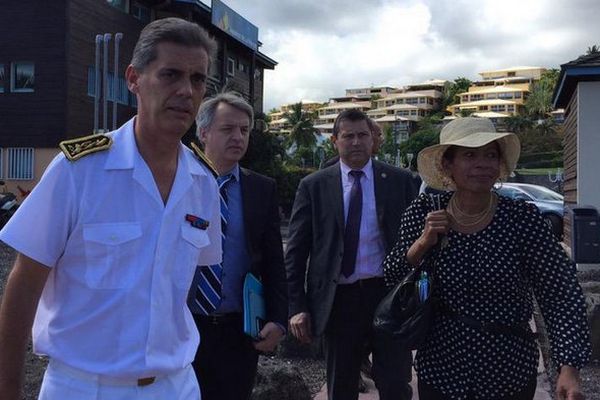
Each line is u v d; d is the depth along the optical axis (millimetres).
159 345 1891
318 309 3760
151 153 1939
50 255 1810
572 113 12688
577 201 11391
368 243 3738
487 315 2588
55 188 1809
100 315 1824
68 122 24422
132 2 28297
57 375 1866
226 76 34875
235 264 3125
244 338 3146
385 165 3896
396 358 3580
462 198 2684
